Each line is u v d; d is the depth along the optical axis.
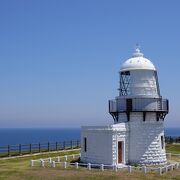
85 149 40.31
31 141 188.50
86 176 30.61
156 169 34.78
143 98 39.56
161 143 40.81
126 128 39.16
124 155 38.66
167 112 41.56
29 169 34.56
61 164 38.09
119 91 41.88
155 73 41.72
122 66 41.41
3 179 29.34
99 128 38.66
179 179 31.31
